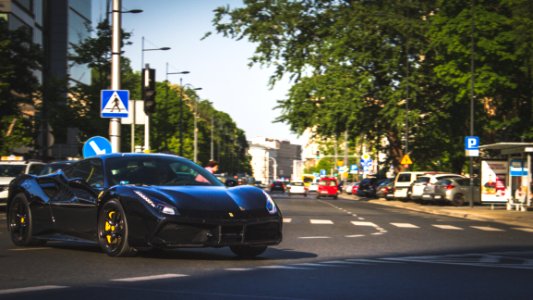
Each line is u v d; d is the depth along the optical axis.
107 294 6.66
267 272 8.59
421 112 47.31
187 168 10.84
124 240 9.70
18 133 41.25
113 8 21.05
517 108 44.38
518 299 6.86
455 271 9.25
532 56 36.06
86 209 10.41
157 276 8.00
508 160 35.16
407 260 10.69
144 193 9.61
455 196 41.12
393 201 51.91
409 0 46.69
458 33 40.62
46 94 47.97
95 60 47.62
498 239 17.03
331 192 68.88
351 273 8.70
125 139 51.19
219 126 142.25
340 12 47.34
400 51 45.59
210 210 9.42
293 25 47.28
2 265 9.05
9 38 42.12
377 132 49.84
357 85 45.22
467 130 48.59
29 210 11.60
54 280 7.65
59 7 73.75
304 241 14.45
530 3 35.62
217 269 8.81
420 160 53.31
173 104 90.44
